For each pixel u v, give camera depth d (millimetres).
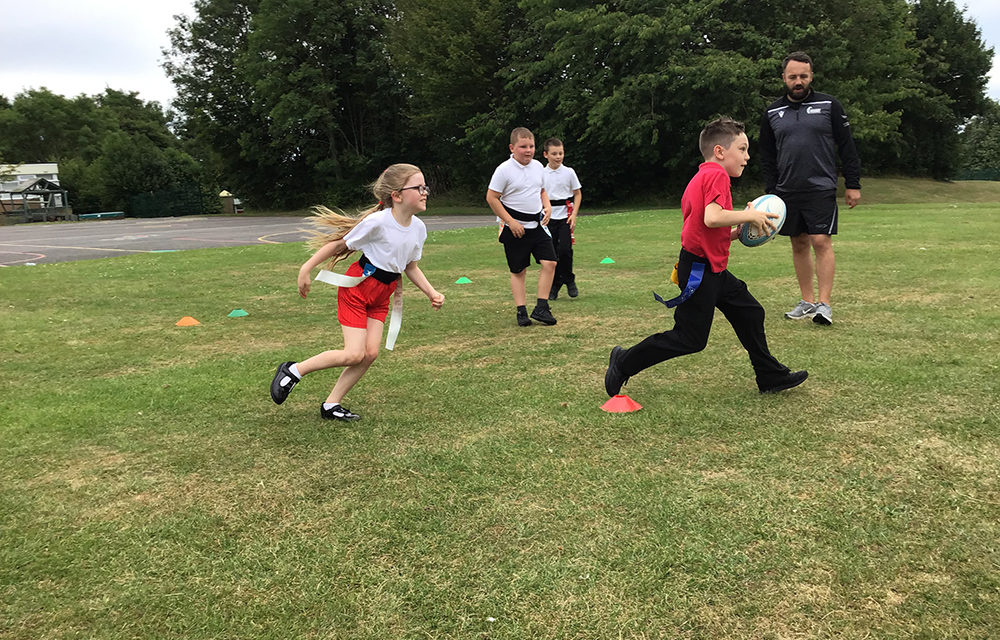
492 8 34438
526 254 6027
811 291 5844
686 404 3729
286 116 39344
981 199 33062
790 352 4707
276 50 39750
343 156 42125
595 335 5617
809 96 5586
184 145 77438
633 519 2498
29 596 2139
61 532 2539
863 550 2242
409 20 37156
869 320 5625
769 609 1969
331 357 3646
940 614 1917
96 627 1984
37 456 3275
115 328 6465
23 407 4035
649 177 35344
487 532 2447
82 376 4750
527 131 5852
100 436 3539
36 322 6812
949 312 5793
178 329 6387
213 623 1988
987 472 2752
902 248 10461
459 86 35750
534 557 2277
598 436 3312
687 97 28188
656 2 29047
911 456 2930
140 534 2514
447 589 2119
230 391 4309
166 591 2154
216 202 58688
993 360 4305
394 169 3656
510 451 3168
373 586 2146
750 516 2484
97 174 57281
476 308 7066
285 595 2117
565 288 8133
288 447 3328
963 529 2342
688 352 3631
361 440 3391
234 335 6070
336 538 2447
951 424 3268
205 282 9648
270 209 47500
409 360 4973
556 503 2643
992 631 1840
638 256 11031
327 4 39062
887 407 3543
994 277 7520
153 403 4086
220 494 2830
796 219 5605
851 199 5609
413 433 3465
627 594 2062
